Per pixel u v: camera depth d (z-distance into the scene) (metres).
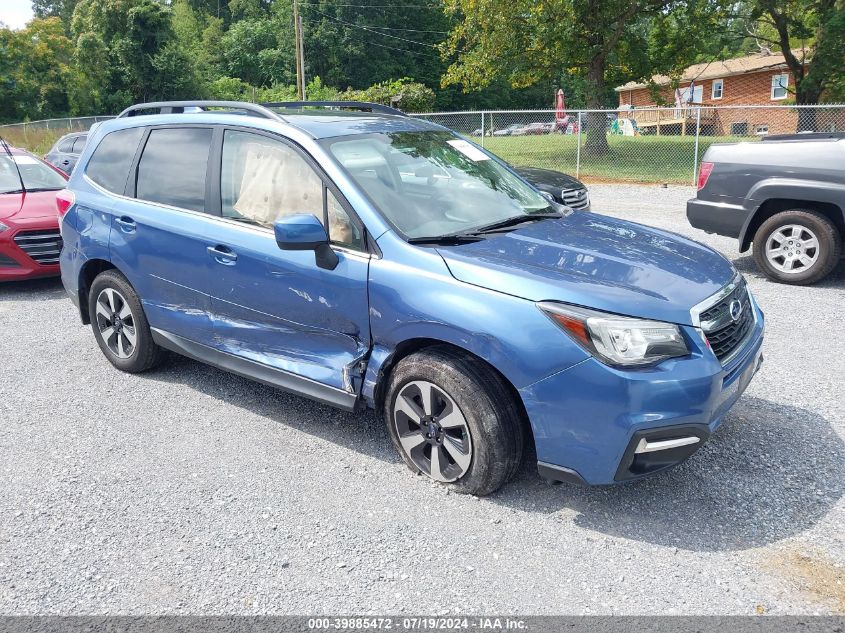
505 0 24.36
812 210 7.12
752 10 26.97
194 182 4.36
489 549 3.02
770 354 5.29
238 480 3.63
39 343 5.94
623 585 2.77
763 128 35.97
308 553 3.02
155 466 3.79
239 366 4.23
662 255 3.57
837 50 24.98
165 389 4.86
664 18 26.11
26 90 48.94
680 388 2.94
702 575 2.82
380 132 4.26
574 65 26.23
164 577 2.88
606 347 2.94
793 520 3.19
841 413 4.25
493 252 3.40
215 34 76.12
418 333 3.33
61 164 16.83
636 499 3.38
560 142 21.92
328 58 68.94
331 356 3.77
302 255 3.74
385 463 3.77
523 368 3.05
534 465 3.67
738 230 7.51
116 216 4.75
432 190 3.96
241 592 2.78
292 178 3.89
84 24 54.09
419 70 72.81
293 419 4.35
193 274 4.31
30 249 7.62
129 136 4.91
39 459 3.90
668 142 22.91
